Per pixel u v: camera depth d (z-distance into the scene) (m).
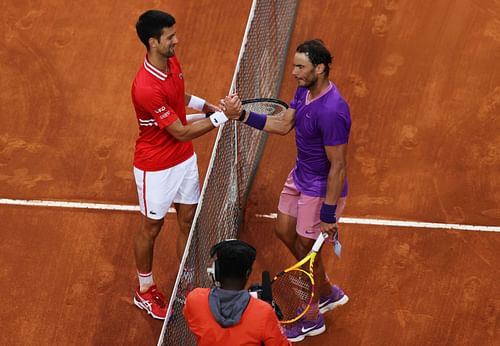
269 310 19.03
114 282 29.45
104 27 39.38
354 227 30.83
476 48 37.53
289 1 37.84
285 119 24.75
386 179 32.56
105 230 31.17
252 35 31.70
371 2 39.69
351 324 27.88
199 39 38.69
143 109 24.84
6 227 31.34
